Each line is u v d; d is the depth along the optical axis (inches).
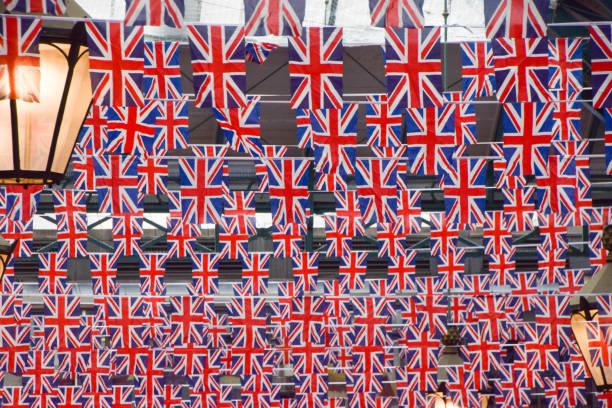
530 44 472.1
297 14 392.5
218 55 463.8
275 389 1010.1
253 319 1012.5
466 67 634.8
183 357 1005.8
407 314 1029.8
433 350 1027.9
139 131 599.2
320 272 1889.8
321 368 1005.2
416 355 1026.7
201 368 1005.2
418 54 484.7
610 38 436.8
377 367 1015.0
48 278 919.0
